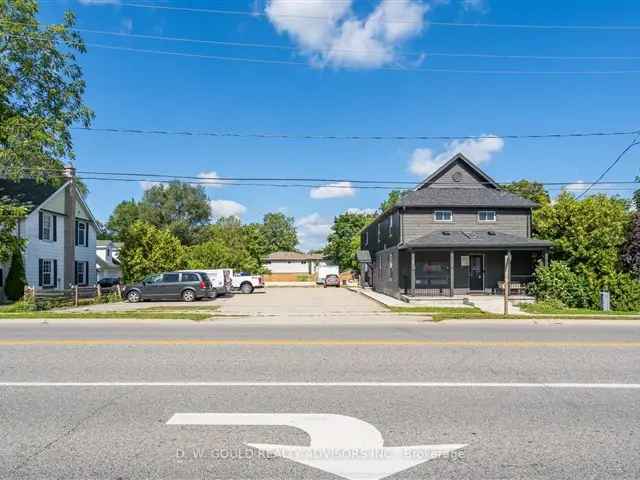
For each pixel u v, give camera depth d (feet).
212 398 19.17
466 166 106.73
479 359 26.71
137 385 21.15
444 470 12.81
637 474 12.62
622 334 37.40
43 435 15.31
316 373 23.35
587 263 88.38
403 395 19.58
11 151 67.97
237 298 99.60
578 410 17.72
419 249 90.84
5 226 73.10
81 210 120.06
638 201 92.79
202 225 248.52
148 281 88.94
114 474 12.64
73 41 74.18
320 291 136.05
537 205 97.91
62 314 52.65
